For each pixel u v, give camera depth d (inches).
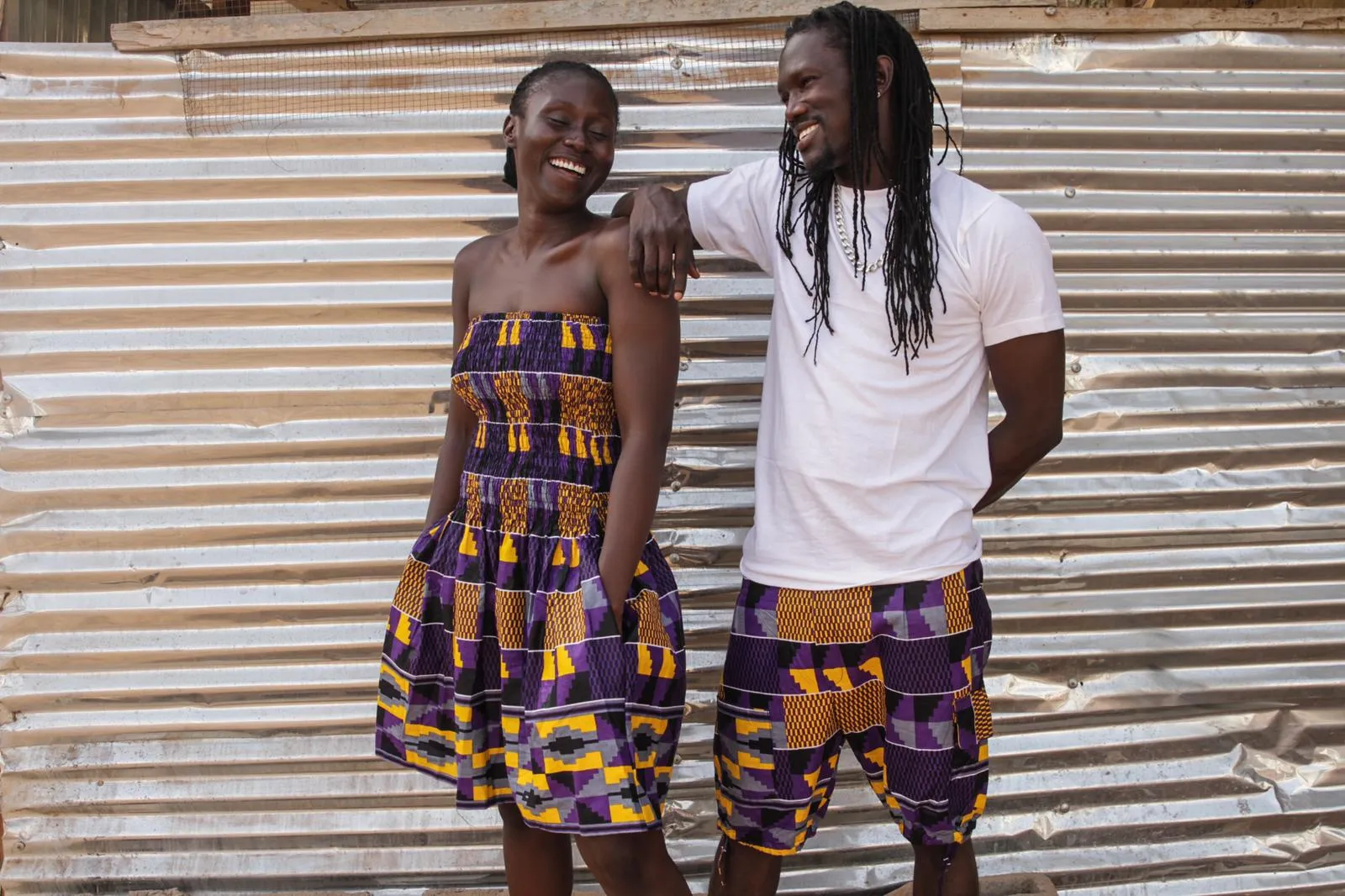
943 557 79.4
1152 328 111.9
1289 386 113.0
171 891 114.3
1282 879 115.4
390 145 110.7
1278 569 113.9
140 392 113.0
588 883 115.3
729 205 89.7
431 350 112.9
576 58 109.0
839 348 79.5
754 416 111.7
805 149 78.0
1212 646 114.3
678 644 82.9
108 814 116.4
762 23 107.2
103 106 110.2
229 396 113.3
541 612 77.1
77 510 114.2
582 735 74.4
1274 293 112.0
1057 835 114.6
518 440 79.8
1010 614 113.3
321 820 115.8
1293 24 107.4
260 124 110.3
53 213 111.1
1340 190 111.3
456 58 109.4
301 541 114.3
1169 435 112.6
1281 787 115.1
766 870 88.0
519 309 80.3
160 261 111.8
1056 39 108.0
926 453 79.1
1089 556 113.3
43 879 116.4
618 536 76.7
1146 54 108.5
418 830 115.5
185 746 115.8
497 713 80.7
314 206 111.3
